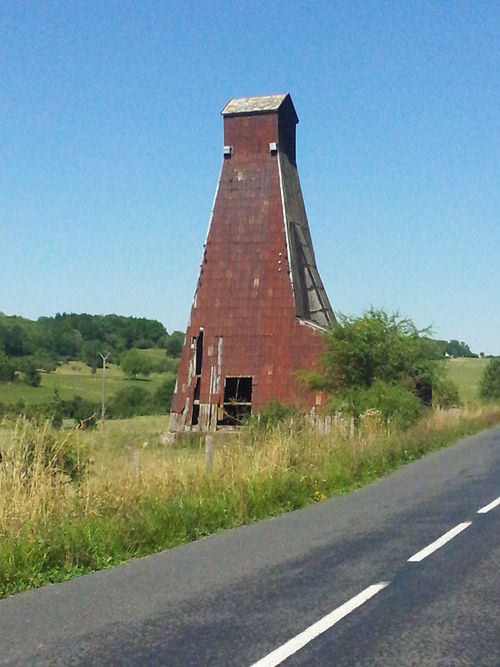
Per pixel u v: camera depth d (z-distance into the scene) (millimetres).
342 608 7781
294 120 53375
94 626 7492
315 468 19156
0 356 100688
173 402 48438
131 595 8727
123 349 171375
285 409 42219
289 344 47219
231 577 9406
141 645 6809
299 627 7168
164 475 15172
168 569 10133
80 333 169250
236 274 48875
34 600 8773
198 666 6195
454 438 36562
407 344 40531
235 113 50438
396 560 10094
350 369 40844
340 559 10258
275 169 49812
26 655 6691
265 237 49031
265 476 16453
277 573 9523
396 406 35906
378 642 6684
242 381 50750
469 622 7211
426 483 19547
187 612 7836
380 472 22156
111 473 14555
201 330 48656
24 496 11609
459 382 117000
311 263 51625
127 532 11820
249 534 12758
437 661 6184
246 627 7223
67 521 11492
